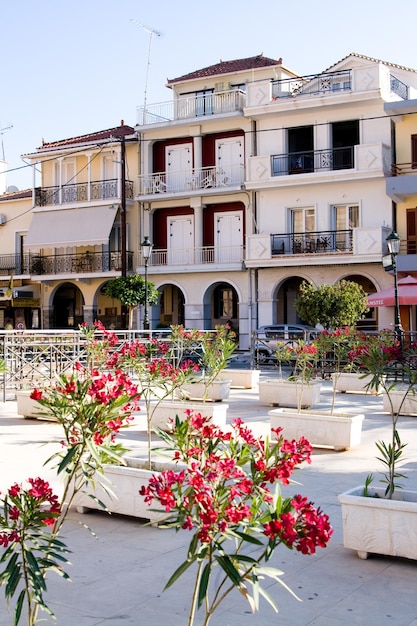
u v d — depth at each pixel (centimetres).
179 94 3712
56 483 846
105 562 598
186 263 3522
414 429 1314
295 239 3256
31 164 3938
